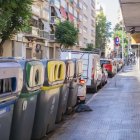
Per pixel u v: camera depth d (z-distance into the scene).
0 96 6.05
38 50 53.12
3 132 6.36
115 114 12.91
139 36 35.41
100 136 9.35
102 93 21.41
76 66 13.09
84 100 15.77
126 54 101.19
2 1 17.53
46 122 8.89
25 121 7.40
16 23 23.70
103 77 27.17
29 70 7.29
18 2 19.66
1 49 26.92
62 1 69.62
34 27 50.12
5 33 24.66
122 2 17.67
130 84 28.91
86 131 10.00
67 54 21.69
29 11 22.20
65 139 9.05
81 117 12.35
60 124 11.06
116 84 29.00
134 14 22.00
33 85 7.50
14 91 6.60
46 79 8.54
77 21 87.44
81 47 92.12
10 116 6.61
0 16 18.98
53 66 8.74
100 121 11.53
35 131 8.50
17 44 44.53
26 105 7.37
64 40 57.94
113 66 41.44
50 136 9.38
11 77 6.48
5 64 6.32
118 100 17.36
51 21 61.88
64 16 71.56
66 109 12.41
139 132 9.79
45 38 56.72
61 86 10.38
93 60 21.80
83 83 15.65
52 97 9.13
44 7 57.09
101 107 14.81
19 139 7.27
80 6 91.69
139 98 18.20
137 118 11.99
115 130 10.08
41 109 8.49
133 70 59.22
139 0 17.11
